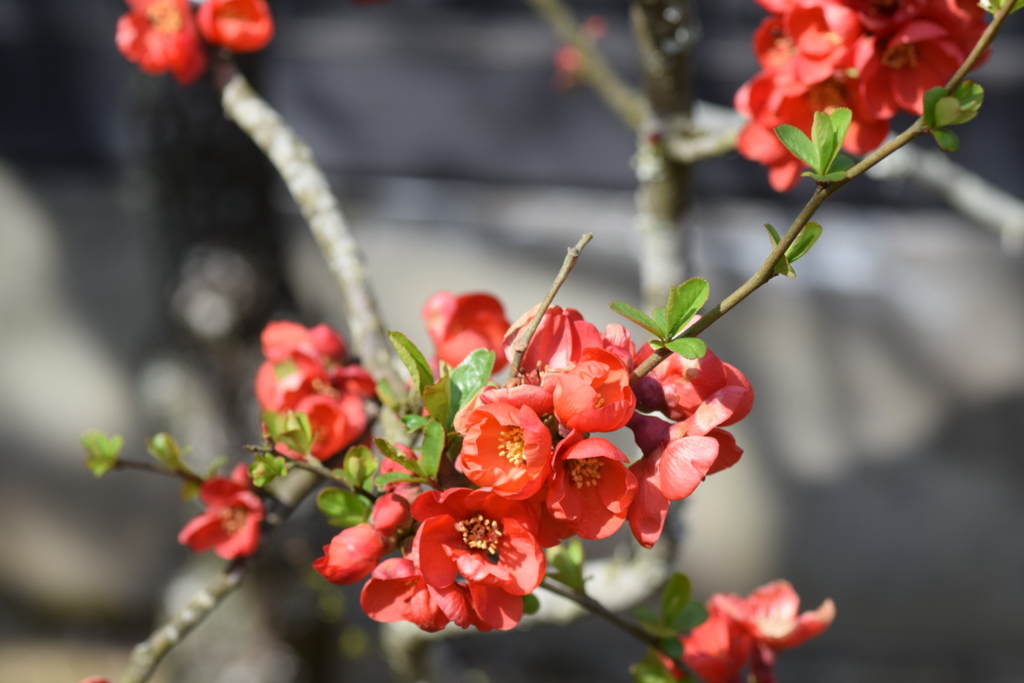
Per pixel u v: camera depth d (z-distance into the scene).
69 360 4.60
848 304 4.44
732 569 4.71
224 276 3.13
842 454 4.56
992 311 4.40
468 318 1.21
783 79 1.23
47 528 4.73
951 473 4.53
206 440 3.25
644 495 0.86
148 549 4.75
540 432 0.77
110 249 4.53
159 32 1.58
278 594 3.35
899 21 1.11
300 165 1.58
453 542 0.85
